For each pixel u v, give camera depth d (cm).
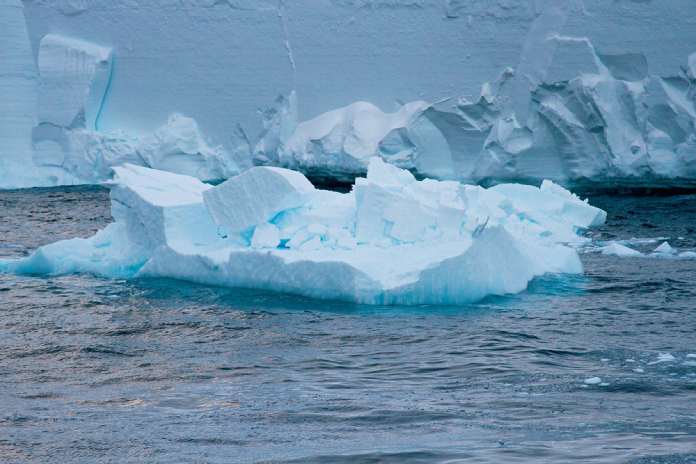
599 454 1459
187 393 2002
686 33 6969
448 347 2438
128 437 1648
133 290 3294
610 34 7094
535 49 7219
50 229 5338
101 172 8062
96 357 2392
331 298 3033
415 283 2956
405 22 7562
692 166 6775
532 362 2264
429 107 7362
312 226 3262
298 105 7862
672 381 2056
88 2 8325
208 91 8056
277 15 7838
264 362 2306
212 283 3331
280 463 1459
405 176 3569
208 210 3406
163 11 8119
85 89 8138
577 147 7000
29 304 3112
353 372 2192
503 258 3238
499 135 7219
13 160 8194
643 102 6944
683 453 1457
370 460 1463
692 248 4297
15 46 8388
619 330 2638
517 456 1459
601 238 4634
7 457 1536
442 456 1474
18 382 2138
